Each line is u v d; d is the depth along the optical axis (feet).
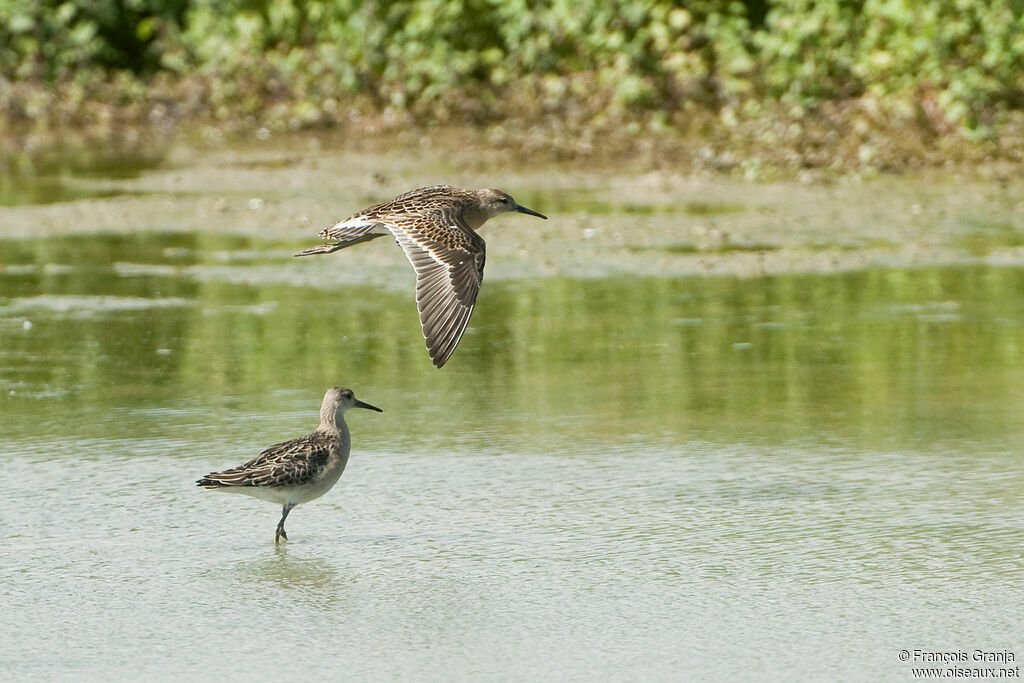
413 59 100.22
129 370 49.11
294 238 70.08
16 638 28.96
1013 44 87.51
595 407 44.42
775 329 52.95
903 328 52.60
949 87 87.86
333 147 94.99
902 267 61.87
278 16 106.22
